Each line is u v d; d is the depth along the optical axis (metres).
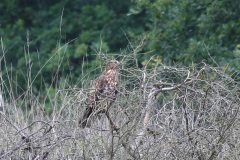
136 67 11.17
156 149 9.63
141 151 9.70
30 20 35.28
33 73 27.94
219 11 19.69
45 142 10.62
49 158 10.18
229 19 20.08
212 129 9.88
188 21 20.20
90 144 9.66
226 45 19.66
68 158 9.95
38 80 27.64
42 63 28.73
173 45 20.08
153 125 9.98
